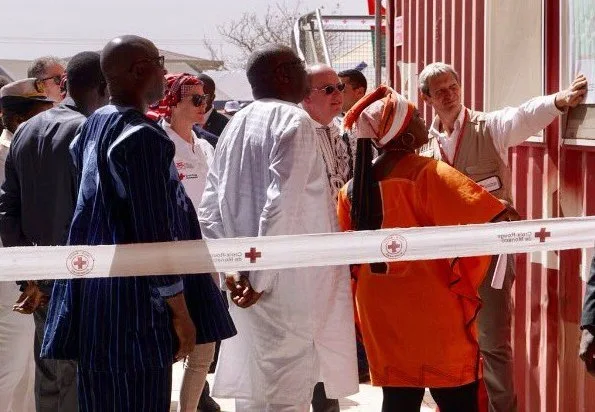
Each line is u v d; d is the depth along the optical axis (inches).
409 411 183.8
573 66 205.6
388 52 355.9
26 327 236.5
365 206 183.0
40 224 209.5
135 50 163.0
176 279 156.3
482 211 174.7
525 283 236.8
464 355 178.9
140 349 155.0
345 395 194.9
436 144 230.4
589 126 199.8
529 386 234.1
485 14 248.7
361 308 185.2
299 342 194.4
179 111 269.1
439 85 225.8
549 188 220.4
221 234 199.8
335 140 244.8
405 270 178.7
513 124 217.2
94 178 159.3
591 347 149.8
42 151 207.6
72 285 160.1
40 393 225.0
